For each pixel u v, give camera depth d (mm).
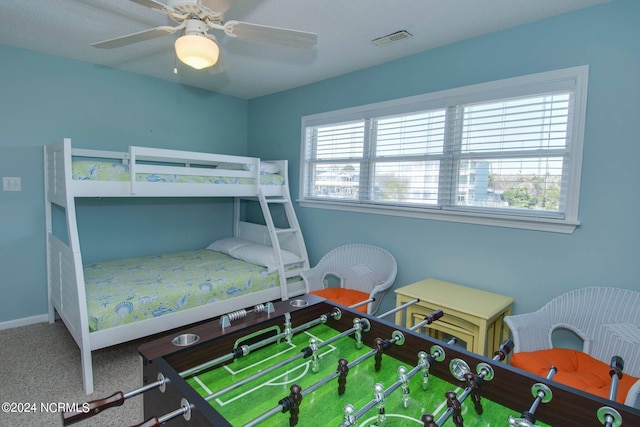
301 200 3689
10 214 2914
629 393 1401
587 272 2020
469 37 2424
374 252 3008
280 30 1670
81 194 2400
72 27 2416
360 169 3186
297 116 3750
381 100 2982
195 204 4020
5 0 2051
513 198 2314
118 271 2941
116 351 2637
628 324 1812
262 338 1330
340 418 976
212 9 1513
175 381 916
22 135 2912
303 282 3363
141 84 3488
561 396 943
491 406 1044
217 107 4078
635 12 1834
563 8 1998
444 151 2613
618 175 1906
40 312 3109
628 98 1864
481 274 2438
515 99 2264
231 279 2838
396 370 1225
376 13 2105
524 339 1866
